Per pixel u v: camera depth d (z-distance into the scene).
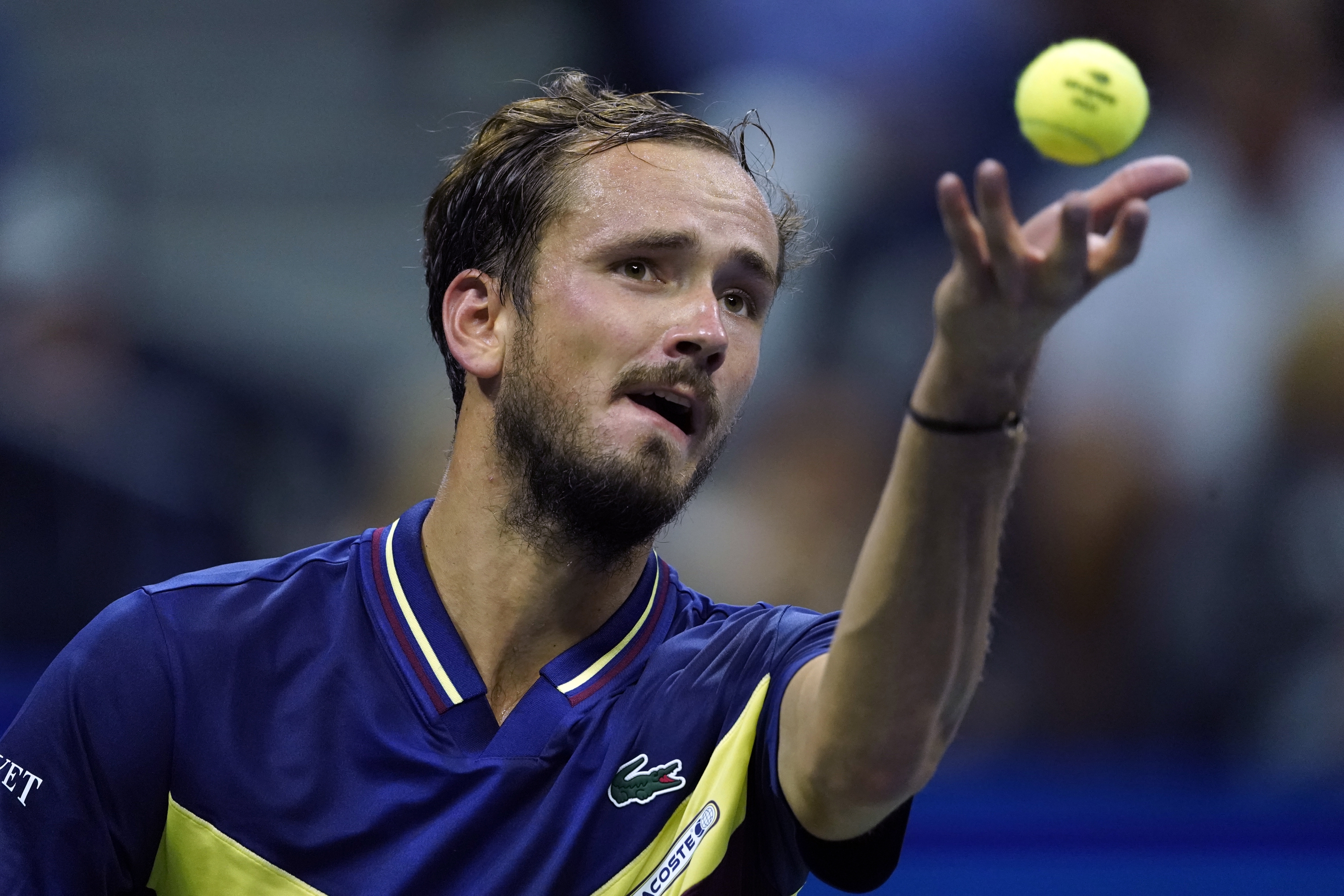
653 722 7.17
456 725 7.21
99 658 7.35
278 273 24.19
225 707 7.25
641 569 7.77
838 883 6.54
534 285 7.30
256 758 7.16
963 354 5.22
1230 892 15.15
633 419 7.07
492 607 7.43
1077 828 15.28
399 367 23.30
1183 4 22.25
